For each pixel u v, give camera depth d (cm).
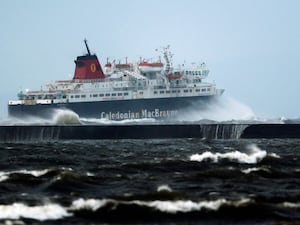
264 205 4584
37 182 5603
